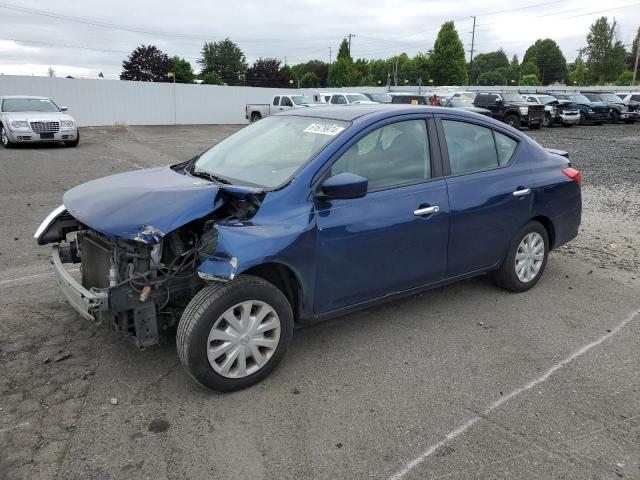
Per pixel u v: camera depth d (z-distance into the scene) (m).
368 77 107.69
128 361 3.80
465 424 3.18
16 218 7.75
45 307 4.64
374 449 2.95
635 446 3.01
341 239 3.70
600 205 9.49
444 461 2.86
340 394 3.47
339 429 3.11
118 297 3.26
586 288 5.43
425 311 4.77
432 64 82.19
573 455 2.93
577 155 16.34
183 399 3.37
